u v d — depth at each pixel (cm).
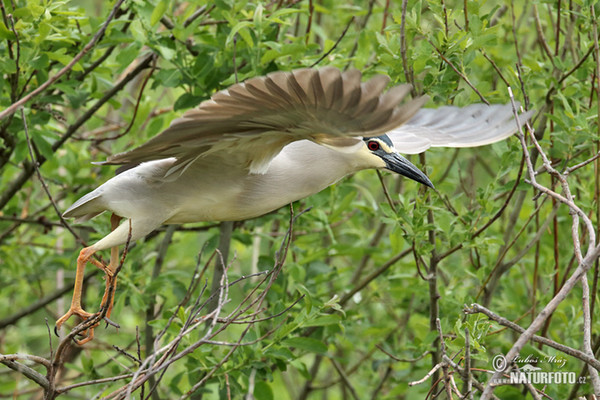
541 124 1067
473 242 998
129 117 1211
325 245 1366
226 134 730
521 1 1440
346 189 1219
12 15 916
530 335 620
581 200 1059
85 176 1320
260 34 984
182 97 1050
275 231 1318
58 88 1013
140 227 823
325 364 1566
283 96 660
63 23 1024
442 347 691
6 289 1399
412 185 1206
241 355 977
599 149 976
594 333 1117
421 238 978
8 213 1251
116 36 1023
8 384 1282
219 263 1102
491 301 1180
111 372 1216
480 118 955
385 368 1424
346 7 1215
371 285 1334
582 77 1080
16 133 1031
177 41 1055
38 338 1516
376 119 649
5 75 1078
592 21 962
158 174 817
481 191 1014
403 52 916
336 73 625
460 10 967
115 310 1026
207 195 827
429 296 1071
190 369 1022
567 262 1223
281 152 862
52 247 1290
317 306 980
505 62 1203
